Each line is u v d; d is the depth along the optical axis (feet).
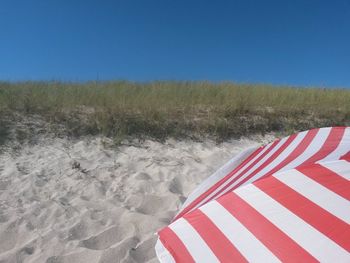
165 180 18.28
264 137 24.21
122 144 21.83
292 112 27.02
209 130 24.00
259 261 6.22
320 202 6.46
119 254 12.54
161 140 22.67
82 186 17.49
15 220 14.43
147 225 14.30
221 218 7.26
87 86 30.32
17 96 26.22
